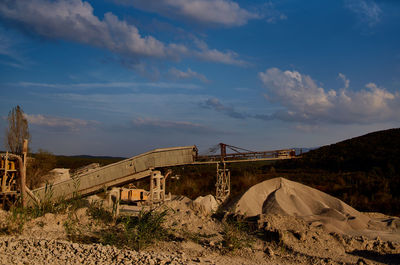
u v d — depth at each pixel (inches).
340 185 1354.6
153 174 870.4
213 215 599.2
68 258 309.6
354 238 495.8
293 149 1007.6
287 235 465.7
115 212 534.0
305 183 1450.5
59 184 844.6
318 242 460.4
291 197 753.0
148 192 949.8
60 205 568.4
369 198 1133.7
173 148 892.6
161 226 458.0
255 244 448.1
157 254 350.6
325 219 650.2
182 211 587.2
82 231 462.9
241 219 537.0
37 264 285.9
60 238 420.8
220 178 995.3
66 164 2436.0
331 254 429.1
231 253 400.2
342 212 727.7
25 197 664.4
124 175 874.1
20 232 438.6
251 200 731.4
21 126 1201.4
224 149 1003.3
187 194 1325.0
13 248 327.9
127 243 407.8
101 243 394.3
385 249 470.9
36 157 1217.4
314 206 744.3
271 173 1804.9
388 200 1066.7
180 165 903.1
